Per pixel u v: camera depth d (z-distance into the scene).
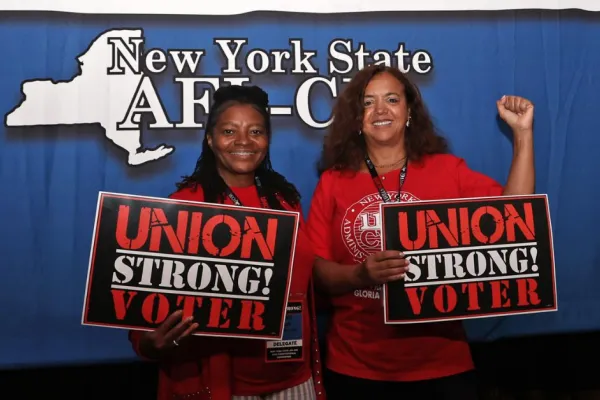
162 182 1.94
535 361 2.33
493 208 1.68
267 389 1.63
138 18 1.92
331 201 1.79
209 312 1.57
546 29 2.05
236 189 1.70
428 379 1.71
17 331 1.90
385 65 2.00
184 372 1.60
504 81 2.04
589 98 2.06
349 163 1.79
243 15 1.96
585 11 2.06
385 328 1.71
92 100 1.91
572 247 2.05
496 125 2.04
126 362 1.95
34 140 1.89
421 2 2.01
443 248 1.66
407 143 1.80
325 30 1.99
